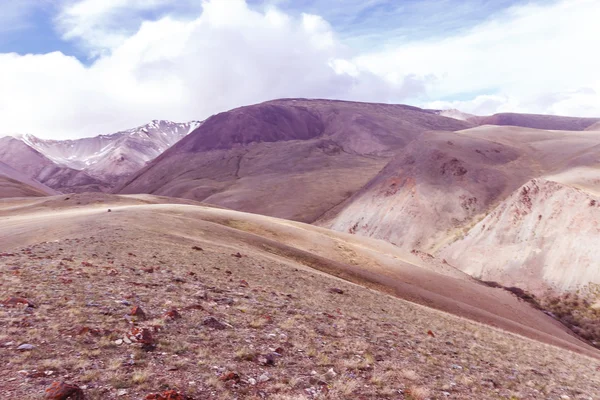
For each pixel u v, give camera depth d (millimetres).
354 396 9195
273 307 17062
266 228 56562
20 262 18031
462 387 11469
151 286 16516
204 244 33000
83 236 29469
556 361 19812
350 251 57094
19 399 6637
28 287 13703
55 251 22297
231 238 40969
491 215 100312
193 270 22156
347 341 13867
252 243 41594
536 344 26312
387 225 127375
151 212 46281
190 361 9609
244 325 13523
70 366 8312
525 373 15078
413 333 18234
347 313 19594
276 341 12383
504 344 21391
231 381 8766
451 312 39125
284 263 34062
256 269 27188
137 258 22672
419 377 11523
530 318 54906
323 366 10969
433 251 106750
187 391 7953
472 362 15031
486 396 11102
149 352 9742
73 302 12516
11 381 7266
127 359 9086
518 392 12250
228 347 11062
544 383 14023
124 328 11000
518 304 61812
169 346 10312
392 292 40344
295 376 9828
